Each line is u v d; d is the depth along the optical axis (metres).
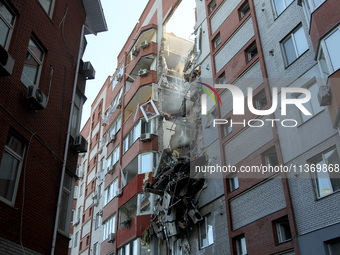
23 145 11.40
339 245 11.44
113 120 33.09
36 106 11.81
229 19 21.41
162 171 20.88
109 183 29.94
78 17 17.34
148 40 33.19
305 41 15.41
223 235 16.30
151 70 29.30
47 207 12.08
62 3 15.59
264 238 13.99
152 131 25.98
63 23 15.34
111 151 31.61
